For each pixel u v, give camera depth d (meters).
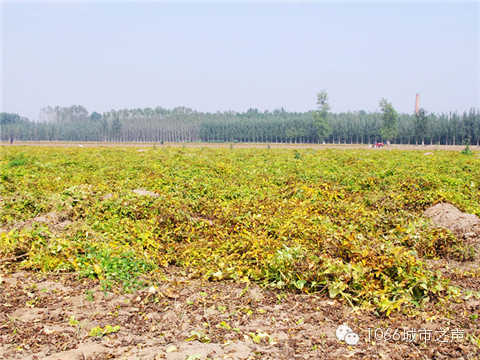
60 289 7.01
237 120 137.25
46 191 14.52
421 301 6.72
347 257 8.05
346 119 113.56
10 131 127.56
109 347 5.37
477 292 7.14
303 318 6.26
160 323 6.10
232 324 6.06
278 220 10.33
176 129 141.75
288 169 21.27
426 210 12.14
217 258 8.41
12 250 8.25
